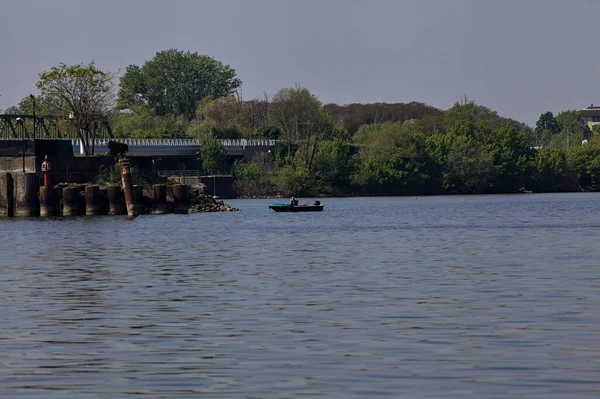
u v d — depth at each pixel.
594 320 53.12
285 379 39.97
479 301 61.66
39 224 159.00
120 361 43.88
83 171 190.50
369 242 119.50
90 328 52.81
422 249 107.12
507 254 98.56
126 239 125.81
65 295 67.25
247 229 147.12
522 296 63.72
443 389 37.97
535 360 42.81
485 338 48.22
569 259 91.19
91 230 144.12
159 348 46.78
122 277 79.19
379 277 77.06
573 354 43.91
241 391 38.12
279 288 70.06
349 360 43.41
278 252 104.00
